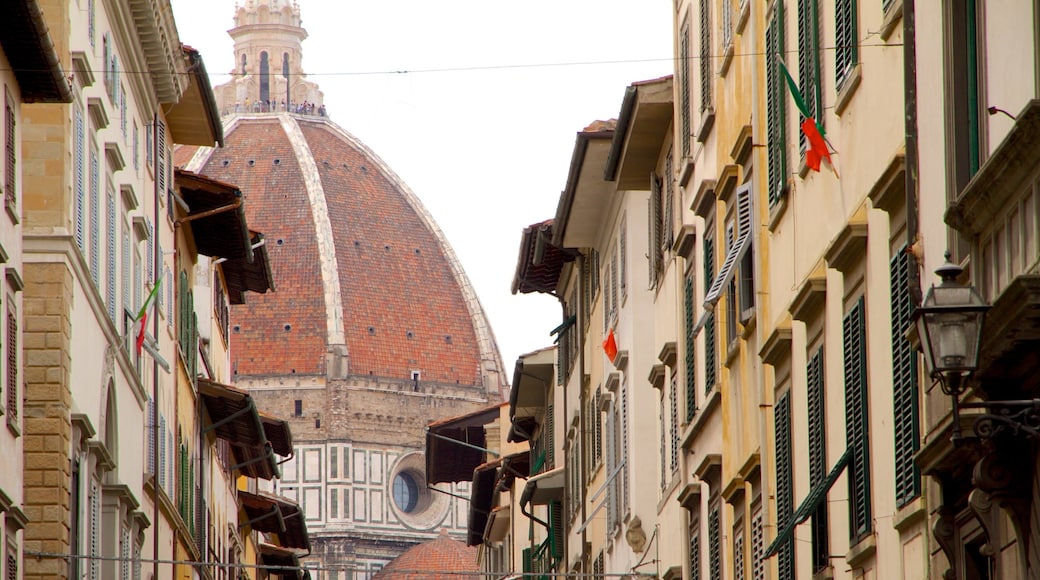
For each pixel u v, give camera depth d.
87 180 77.31
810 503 47.66
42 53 59.94
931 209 39.66
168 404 109.94
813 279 50.41
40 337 70.94
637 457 95.94
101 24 81.88
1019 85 33.91
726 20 67.94
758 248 59.59
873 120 45.22
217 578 150.38
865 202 45.97
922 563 41.34
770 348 56.78
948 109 38.00
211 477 142.25
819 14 50.84
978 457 35.62
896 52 43.03
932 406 39.28
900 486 42.50
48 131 72.06
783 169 55.38
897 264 42.22
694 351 77.25
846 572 48.41
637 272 97.75
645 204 97.81
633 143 88.12
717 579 70.19
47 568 69.75
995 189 33.53
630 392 98.06
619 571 102.75
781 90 55.69
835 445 49.53
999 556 35.94
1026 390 33.28
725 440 67.88
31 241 71.38
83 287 75.56
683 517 80.31
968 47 37.25
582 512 120.56
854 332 46.81
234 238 128.12
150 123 99.62
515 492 181.25
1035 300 30.48
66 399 71.50
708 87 72.62
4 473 59.81
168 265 110.25
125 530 86.81
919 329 32.06
